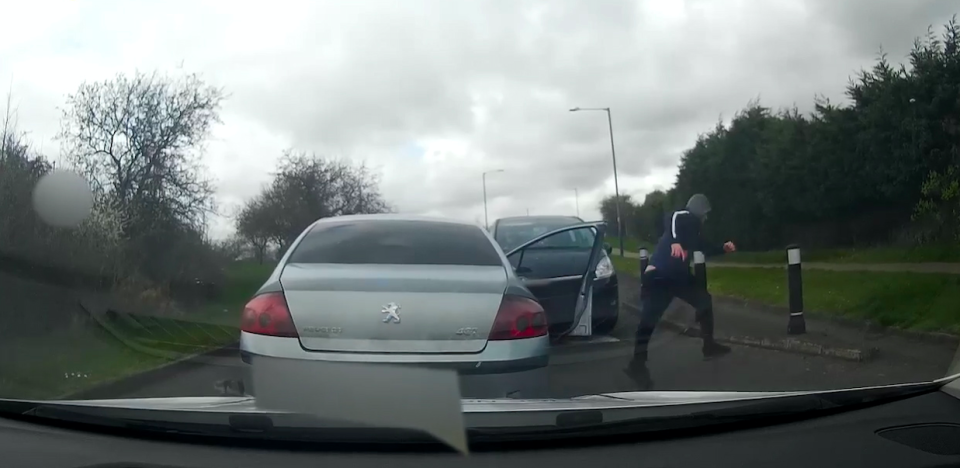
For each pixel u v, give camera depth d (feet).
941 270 33.91
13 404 10.82
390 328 11.18
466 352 11.32
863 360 19.99
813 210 65.31
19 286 25.77
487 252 14.15
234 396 11.52
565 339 17.71
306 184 97.71
